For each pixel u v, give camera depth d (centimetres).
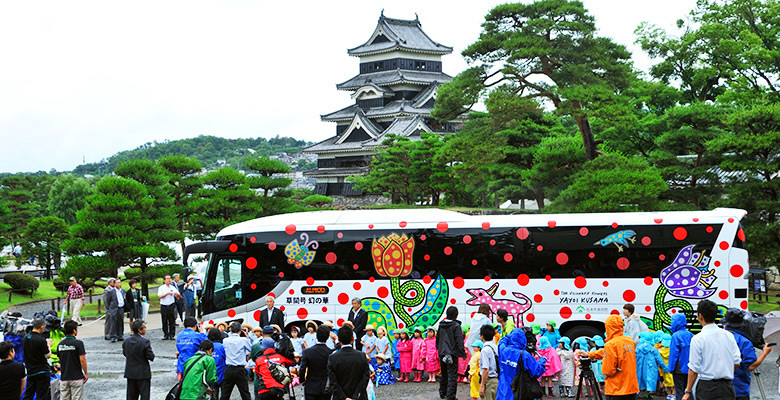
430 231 2166
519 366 1293
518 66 4344
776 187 3422
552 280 2098
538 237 2114
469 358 1884
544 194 4878
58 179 10012
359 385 1235
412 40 10750
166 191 5072
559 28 4247
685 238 2059
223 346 1515
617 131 4459
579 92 4016
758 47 4925
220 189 5162
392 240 2175
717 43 5672
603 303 2073
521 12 4350
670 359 1340
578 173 3962
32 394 1504
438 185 6869
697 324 2036
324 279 2194
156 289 5869
